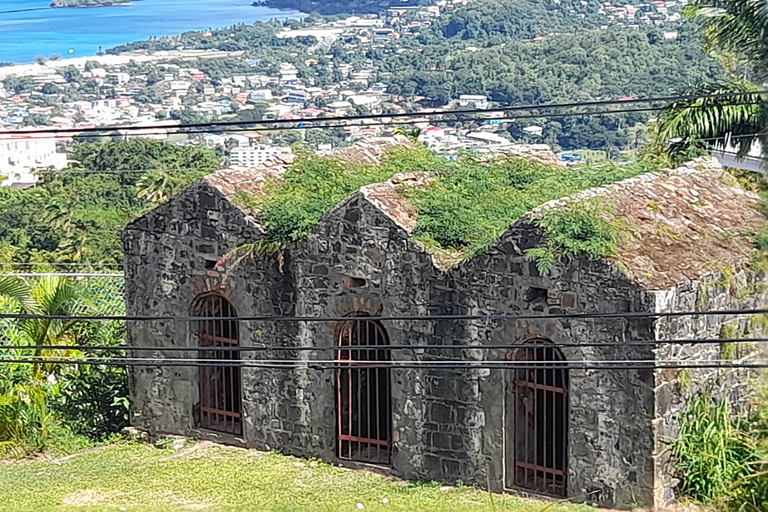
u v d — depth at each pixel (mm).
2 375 25109
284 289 23094
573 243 19516
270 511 20312
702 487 19422
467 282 20906
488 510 19906
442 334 21312
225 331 24094
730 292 20469
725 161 28359
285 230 22766
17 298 25672
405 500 20828
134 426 25297
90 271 34312
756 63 26875
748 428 20219
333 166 24422
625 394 19469
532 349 20641
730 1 27734
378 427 22594
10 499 21516
